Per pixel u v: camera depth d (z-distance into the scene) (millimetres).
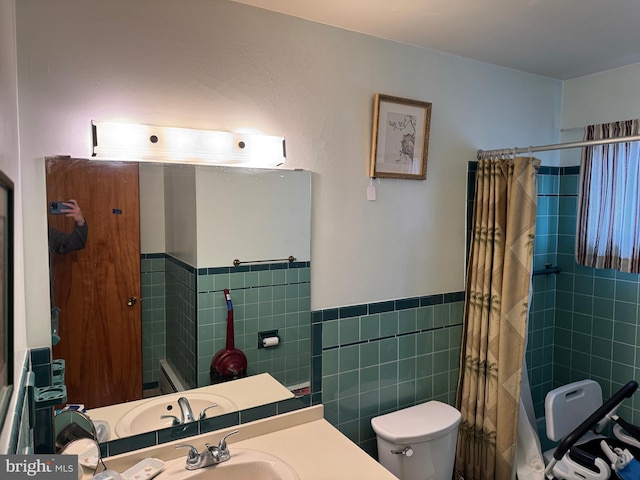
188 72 1520
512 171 2080
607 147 2318
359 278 1968
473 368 2205
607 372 2484
